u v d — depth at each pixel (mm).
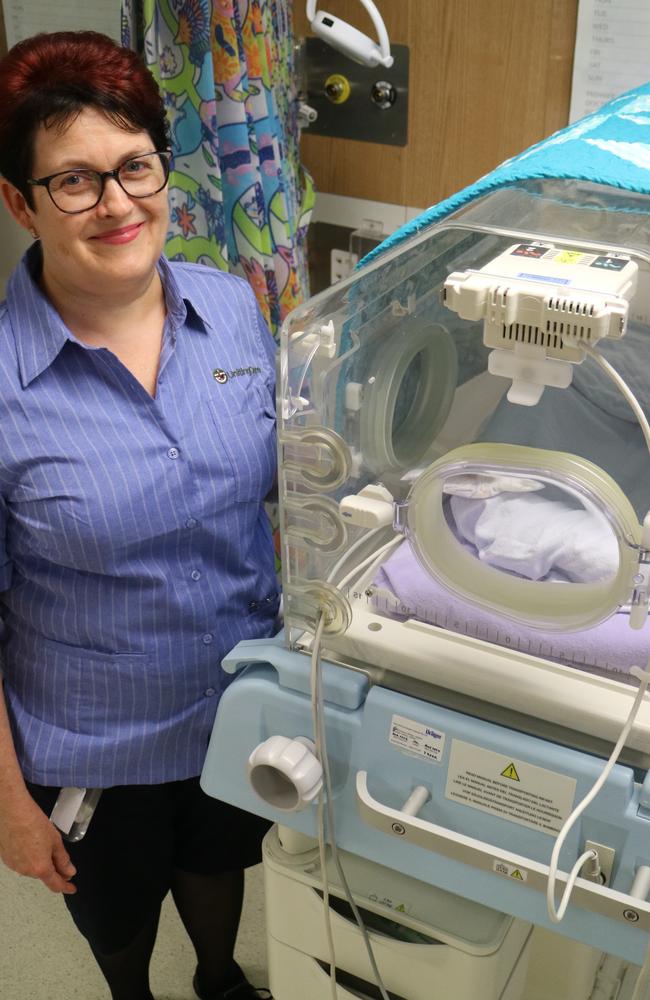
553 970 1312
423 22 1684
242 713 1067
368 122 1834
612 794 886
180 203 1689
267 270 1793
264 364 1325
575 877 886
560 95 1625
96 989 1740
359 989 1231
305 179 1909
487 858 942
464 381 1119
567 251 856
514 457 881
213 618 1261
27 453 1135
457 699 983
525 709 946
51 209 1070
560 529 995
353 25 1764
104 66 1043
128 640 1228
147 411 1170
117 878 1417
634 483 1082
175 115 1621
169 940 1826
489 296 799
